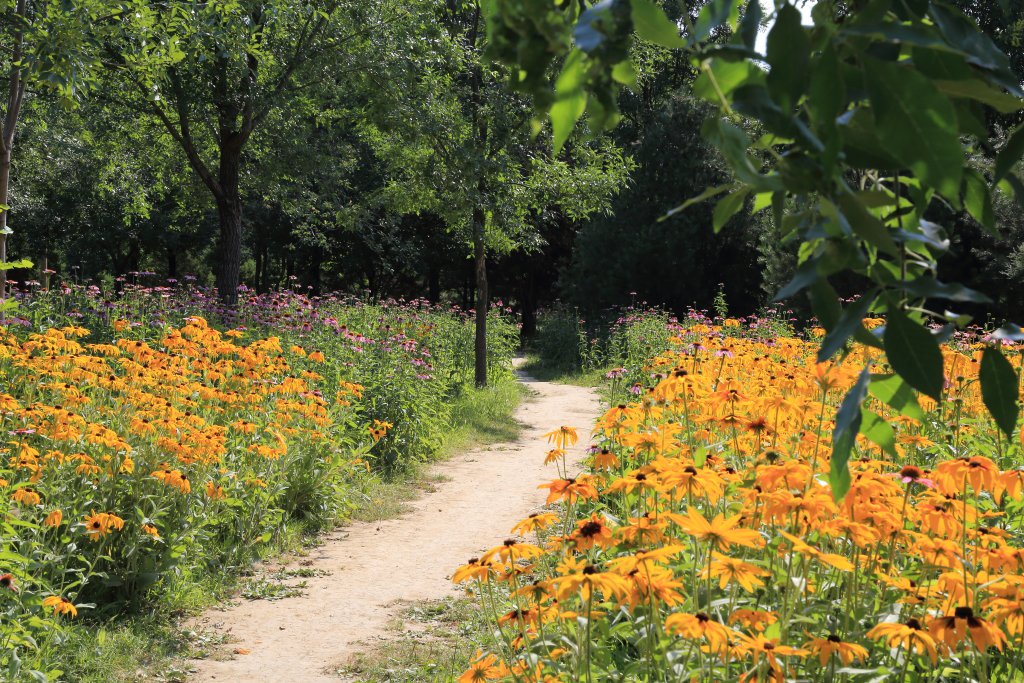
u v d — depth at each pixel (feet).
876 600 9.70
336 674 15.34
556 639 9.68
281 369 26.78
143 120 52.39
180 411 21.48
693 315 49.85
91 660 14.99
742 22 3.17
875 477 9.60
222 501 20.11
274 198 63.57
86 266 103.91
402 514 26.45
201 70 44.88
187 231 108.17
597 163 52.80
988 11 41.68
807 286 3.36
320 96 54.60
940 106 2.79
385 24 47.47
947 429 16.83
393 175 58.34
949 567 9.15
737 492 12.03
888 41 3.09
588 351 74.18
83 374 21.74
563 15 3.39
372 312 50.11
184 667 15.49
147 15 32.27
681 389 15.06
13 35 30.71
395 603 18.99
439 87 48.78
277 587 19.79
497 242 52.70
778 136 3.09
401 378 33.65
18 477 17.80
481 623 17.24
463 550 22.93
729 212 3.51
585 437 39.93
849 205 3.06
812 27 3.35
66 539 16.40
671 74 101.60
